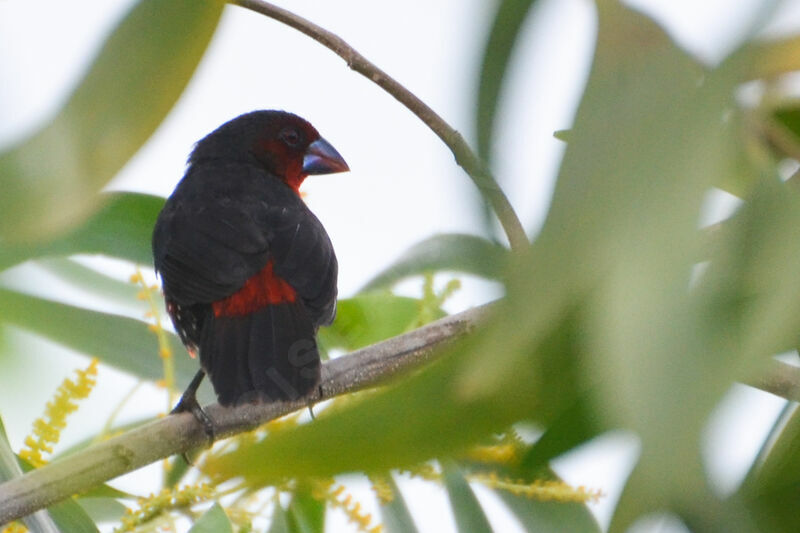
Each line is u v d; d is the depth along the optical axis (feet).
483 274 5.68
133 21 5.96
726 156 4.74
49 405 16.42
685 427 4.26
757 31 4.72
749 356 4.34
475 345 5.07
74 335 19.90
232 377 19.01
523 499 15.44
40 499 14.57
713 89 4.79
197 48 6.02
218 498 15.56
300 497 16.70
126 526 15.31
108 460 15.48
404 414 5.63
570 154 4.82
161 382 18.93
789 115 5.62
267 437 5.60
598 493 13.87
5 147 5.43
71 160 5.49
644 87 4.90
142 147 5.76
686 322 4.39
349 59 14.62
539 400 5.66
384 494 15.24
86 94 5.73
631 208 4.59
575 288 4.57
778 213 4.61
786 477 6.79
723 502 4.61
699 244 4.55
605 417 4.53
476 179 5.91
